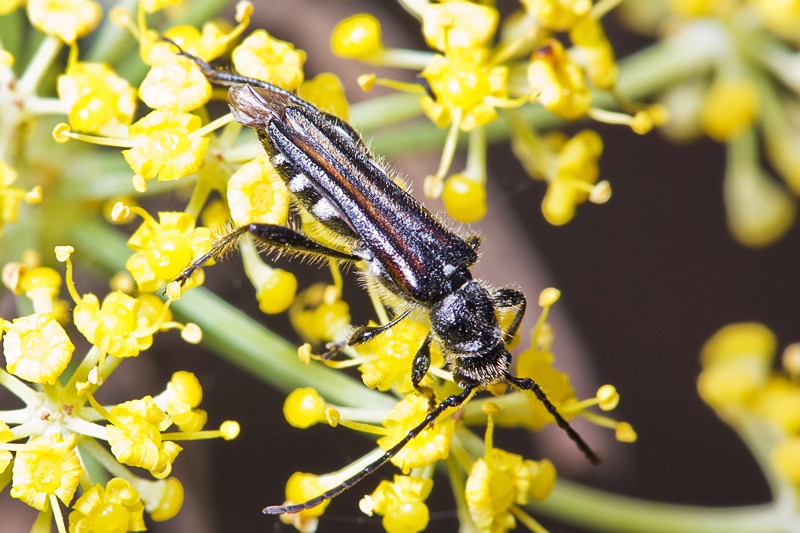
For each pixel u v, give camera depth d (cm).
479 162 8
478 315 8
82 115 8
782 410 9
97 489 8
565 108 8
